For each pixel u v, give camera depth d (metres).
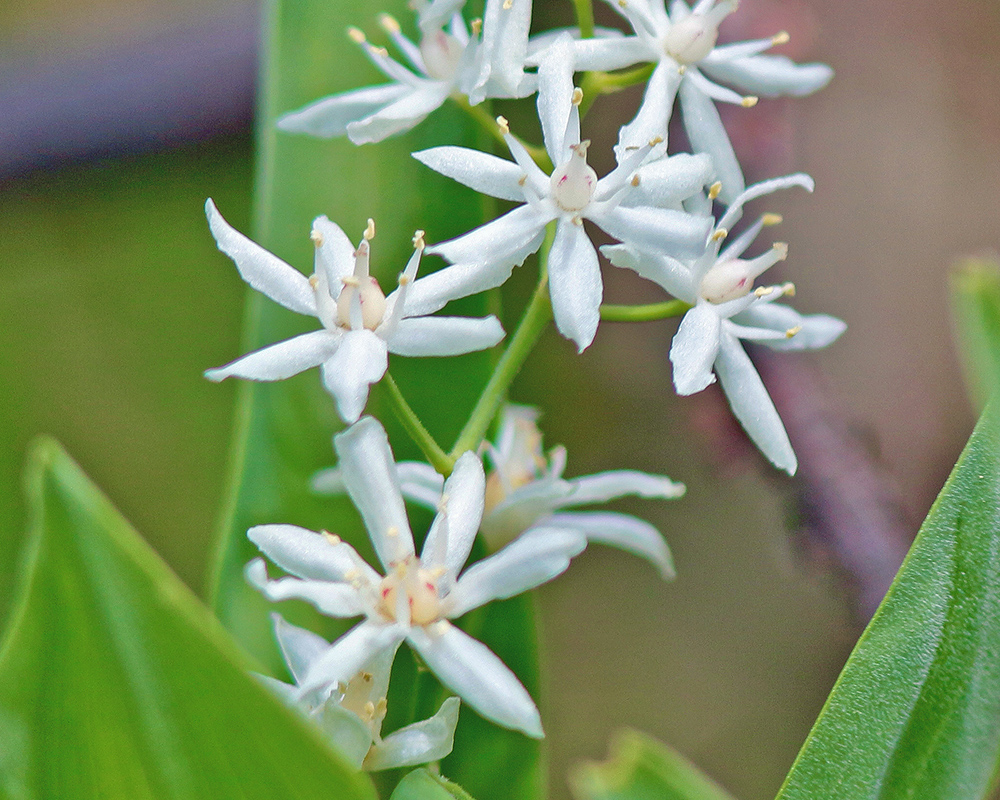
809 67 0.12
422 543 0.13
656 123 0.12
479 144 0.13
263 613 0.13
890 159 0.16
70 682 0.11
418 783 0.11
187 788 0.11
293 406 0.13
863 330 0.16
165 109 0.14
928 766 0.11
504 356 0.12
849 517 0.13
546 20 0.15
